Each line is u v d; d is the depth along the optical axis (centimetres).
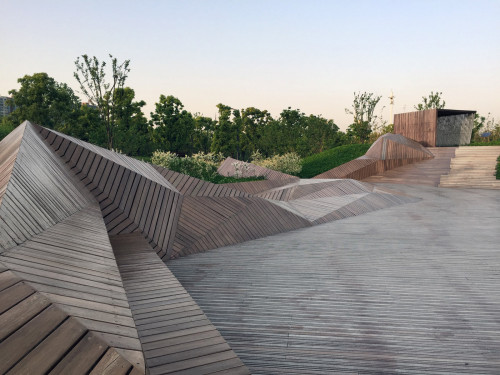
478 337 420
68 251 344
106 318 235
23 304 215
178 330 351
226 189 1032
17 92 4547
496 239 923
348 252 805
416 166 2619
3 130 3161
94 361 185
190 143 5728
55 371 172
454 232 1013
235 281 618
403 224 1138
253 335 429
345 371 355
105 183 715
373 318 473
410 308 503
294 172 2809
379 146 2705
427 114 2864
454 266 696
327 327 448
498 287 582
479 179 2272
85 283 282
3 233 298
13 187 380
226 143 5503
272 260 743
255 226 980
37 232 360
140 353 204
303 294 558
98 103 2817
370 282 610
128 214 719
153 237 731
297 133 4666
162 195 782
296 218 1111
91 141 4609
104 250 388
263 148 5000
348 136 4862
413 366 363
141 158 2277
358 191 1580
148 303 411
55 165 619
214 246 848
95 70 2705
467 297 541
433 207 1491
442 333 430
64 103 4616
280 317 477
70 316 217
